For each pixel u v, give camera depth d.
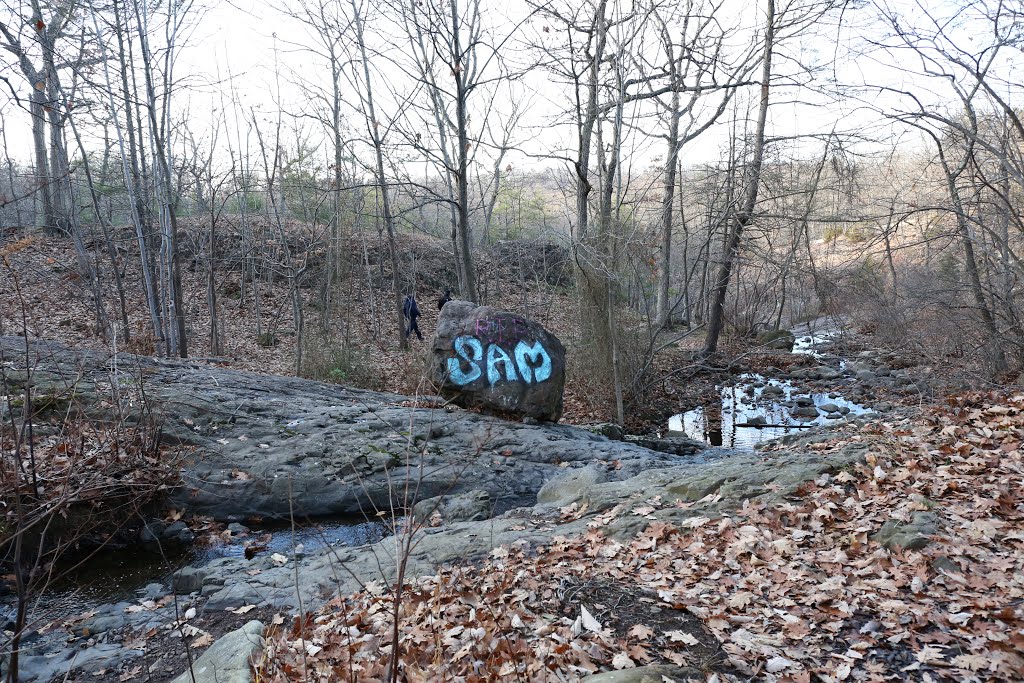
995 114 9.89
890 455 6.43
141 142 18.20
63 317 19.52
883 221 13.66
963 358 12.55
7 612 6.05
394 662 3.02
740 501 6.14
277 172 25.33
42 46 13.51
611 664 3.82
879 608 4.21
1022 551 4.57
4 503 6.47
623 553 5.54
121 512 7.18
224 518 7.89
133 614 5.91
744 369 21.67
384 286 29.14
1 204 7.10
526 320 11.69
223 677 3.79
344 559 6.24
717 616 4.27
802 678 3.57
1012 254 9.48
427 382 12.06
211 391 10.05
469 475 8.89
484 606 4.62
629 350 15.84
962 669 3.55
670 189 17.94
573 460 9.77
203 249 26.67
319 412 10.06
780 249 22.70
